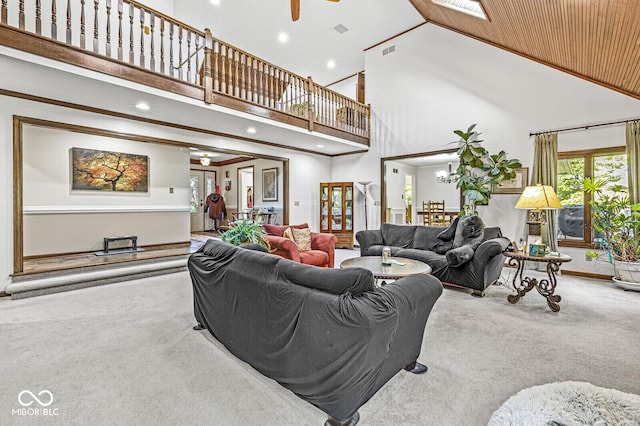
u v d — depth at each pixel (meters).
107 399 1.70
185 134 5.37
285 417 1.58
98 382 1.86
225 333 2.18
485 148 5.69
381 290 1.66
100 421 1.54
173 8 5.88
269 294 1.77
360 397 1.50
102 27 4.73
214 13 6.23
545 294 3.26
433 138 6.39
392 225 5.25
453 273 3.88
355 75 8.89
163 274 4.64
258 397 1.74
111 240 5.10
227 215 10.65
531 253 3.36
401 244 5.00
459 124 6.02
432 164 9.11
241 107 4.82
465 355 2.23
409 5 6.00
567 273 4.91
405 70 6.81
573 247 4.86
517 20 4.00
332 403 1.49
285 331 1.67
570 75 4.82
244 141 6.29
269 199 8.53
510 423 1.36
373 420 1.57
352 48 7.53
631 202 4.28
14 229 3.62
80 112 4.22
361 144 7.28
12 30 2.88
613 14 2.80
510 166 4.96
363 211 7.75
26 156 4.51
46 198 4.68
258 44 7.34
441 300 3.53
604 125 4.57
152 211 5.81
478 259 3.64
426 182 9.71
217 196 10.06
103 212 5.24
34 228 4.61
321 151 7.81
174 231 6.14
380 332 1.45
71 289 3.80
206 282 2.39
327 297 1.51
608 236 4.28
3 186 3.57
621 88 4.39
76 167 4.94
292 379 1.67
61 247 4.86
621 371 2.00
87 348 2.29
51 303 3.30
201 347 2.31
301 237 4.63
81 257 4.74
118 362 2.10
